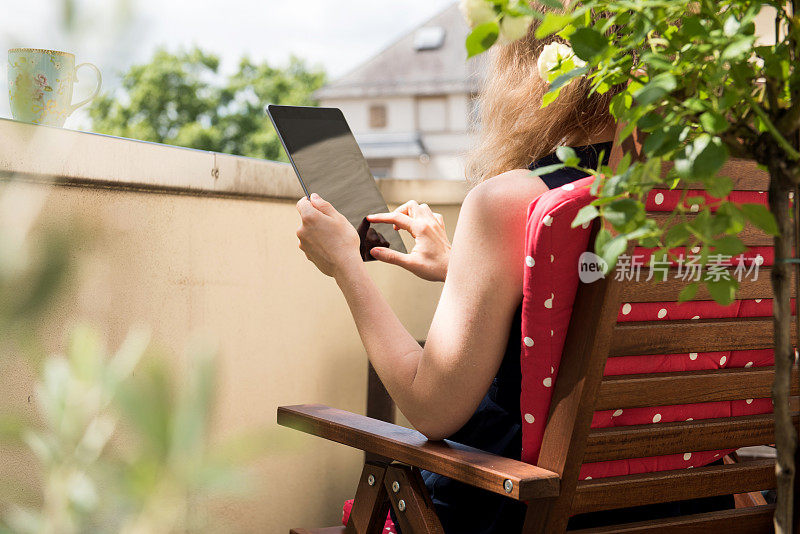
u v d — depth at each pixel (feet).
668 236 1.95
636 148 2.65
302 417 3.98
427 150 105.70
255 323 5.41
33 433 0.42
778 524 2.19
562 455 2.96
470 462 3.10
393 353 3.49
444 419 3.35
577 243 2.83
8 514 0.42
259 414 5.48
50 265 0.43
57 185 3.78
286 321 5.68
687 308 3.13
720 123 1.79
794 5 1.94
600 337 2.87
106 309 4.17
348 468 6.31
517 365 3.37
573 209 2.78
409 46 109.29
